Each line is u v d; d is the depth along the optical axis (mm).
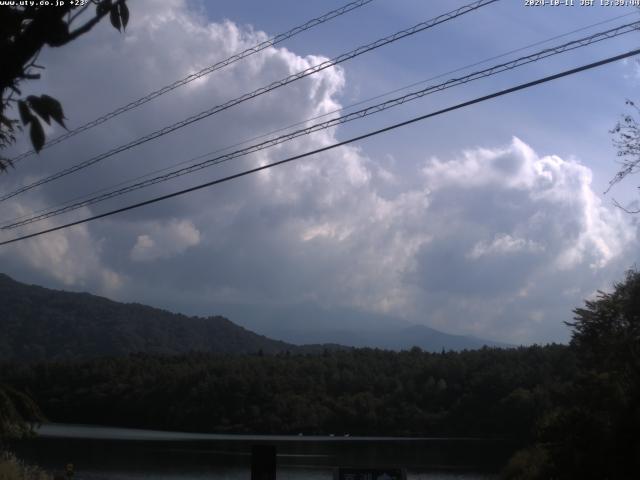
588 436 23453
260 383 120438
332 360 132750
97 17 3842
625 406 23766
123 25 3930
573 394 26844
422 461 71500
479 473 59719
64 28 3564
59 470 58406
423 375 116688
